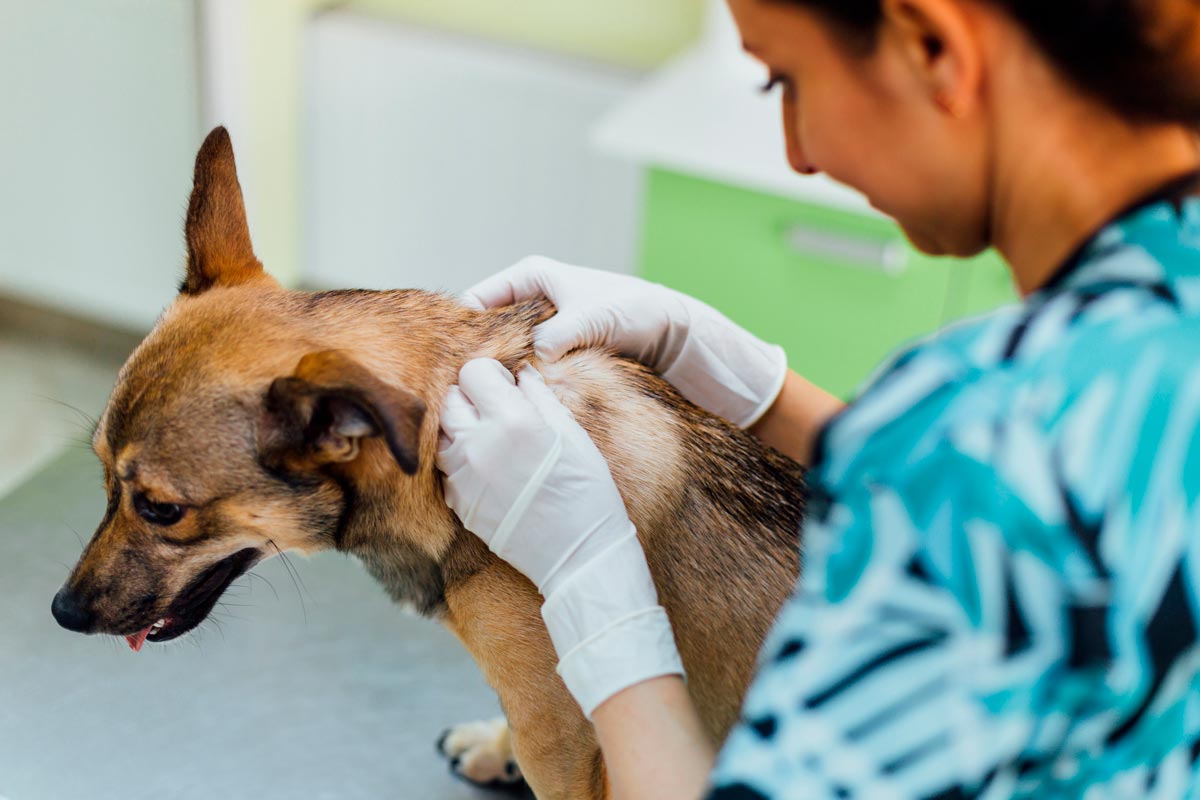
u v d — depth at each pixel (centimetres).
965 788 56
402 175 280
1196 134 61
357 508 115
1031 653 54
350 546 120
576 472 105
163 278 253
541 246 282
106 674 169
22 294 255
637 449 116
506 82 262
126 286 254
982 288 216
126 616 118
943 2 56
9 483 214
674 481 117
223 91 242
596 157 266
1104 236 59
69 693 166
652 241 232
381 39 263
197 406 108
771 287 228
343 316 115
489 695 170
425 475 112
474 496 107
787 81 64
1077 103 59
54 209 244
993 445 54
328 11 272
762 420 129
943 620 55
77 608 118
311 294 117
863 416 58
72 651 173
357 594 186
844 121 62
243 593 185
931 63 58
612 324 122
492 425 106
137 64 233
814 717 57
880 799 56
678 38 274
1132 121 59
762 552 119
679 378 128
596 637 97
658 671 94
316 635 178
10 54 226
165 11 230
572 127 264
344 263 297
